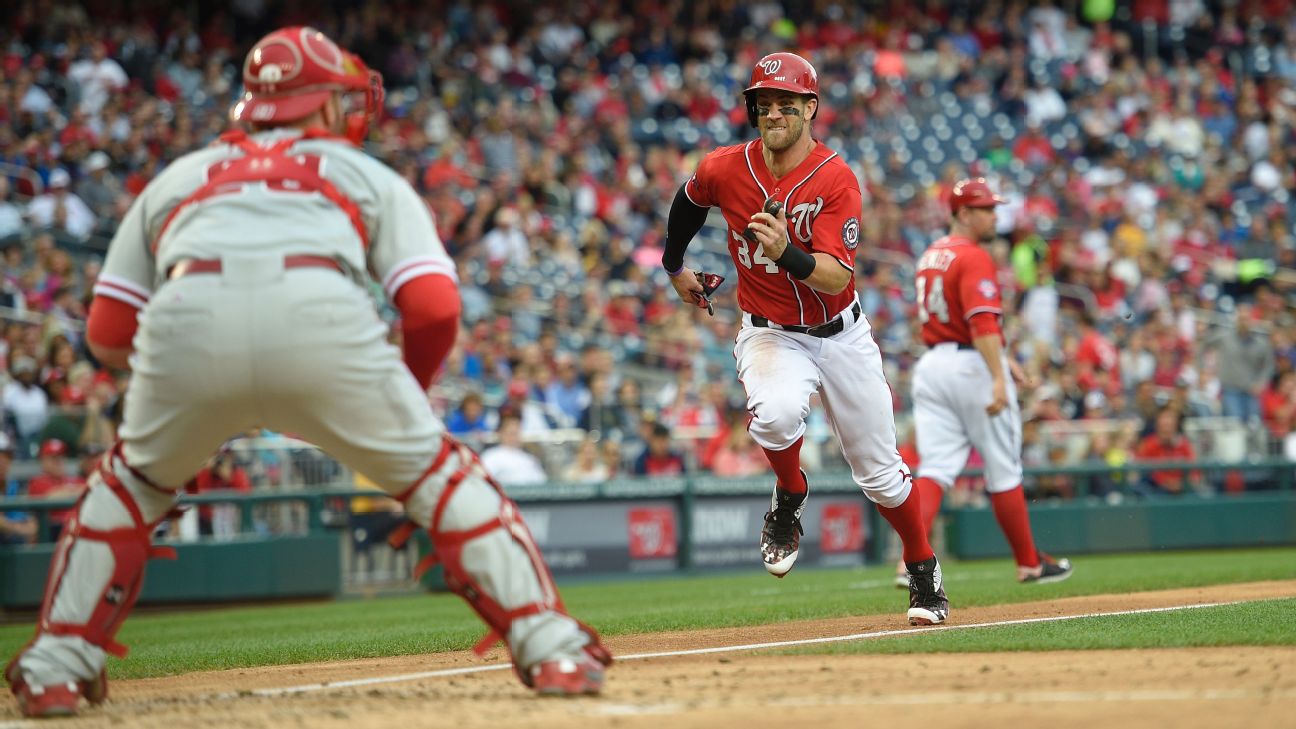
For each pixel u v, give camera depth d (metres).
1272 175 92.50
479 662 19.06
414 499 13.62
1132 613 21.78
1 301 53.31
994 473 31.95
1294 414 61.22
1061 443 56.06
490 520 13.62
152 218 13.98
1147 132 95.62
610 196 76.94
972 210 31.16
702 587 42.88
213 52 81.00
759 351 20.73
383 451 13.42
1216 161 95.06
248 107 14.16
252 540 44.56
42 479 43.94
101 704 14.41
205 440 13.59
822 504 52.75
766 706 12.45
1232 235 87.94
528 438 50.31
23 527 43.56
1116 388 64.81
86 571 13.70
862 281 71.12
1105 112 96.06
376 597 46.38
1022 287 77.75
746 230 18.89
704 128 86.69
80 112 66.50
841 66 94.62
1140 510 54.12
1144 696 12.28
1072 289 76.06
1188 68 103.81
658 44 91.25
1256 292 81.75
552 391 55.56
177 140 68.06
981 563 51.53
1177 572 37.41
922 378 31.55
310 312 13.05
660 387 64.44
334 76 14.24
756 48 93.69
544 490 48.59
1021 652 16.36
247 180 13.54
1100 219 85.12
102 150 66.06
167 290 13.22
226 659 21.53
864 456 21.27
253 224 13.33
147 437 13.50
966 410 31.30
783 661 16.34
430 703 13.54
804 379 20.45
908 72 97.00
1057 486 54.53
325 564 45.28
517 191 74.25
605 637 22.64
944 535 53.66
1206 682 13.05
